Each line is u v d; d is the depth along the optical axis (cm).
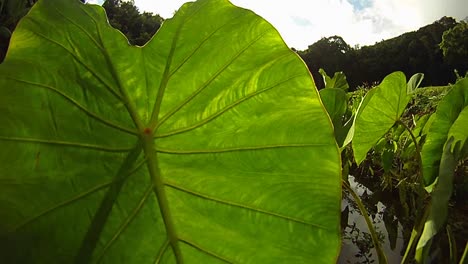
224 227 32
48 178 27
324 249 32
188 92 32
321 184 33
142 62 31
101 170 29
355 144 69
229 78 32
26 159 27
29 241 26
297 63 32
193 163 32
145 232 31
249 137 33
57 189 28
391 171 135
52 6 29
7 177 26
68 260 27
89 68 30
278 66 33
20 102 27
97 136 29
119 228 29
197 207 32
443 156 42
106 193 29
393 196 135
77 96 29
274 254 32
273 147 33
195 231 32
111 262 29
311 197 33
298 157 33
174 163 32
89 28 30
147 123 31
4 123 27
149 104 31
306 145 33
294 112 33
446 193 38
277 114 33
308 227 32
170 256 31
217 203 33
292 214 33
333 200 32
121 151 30
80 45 29
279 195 33
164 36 32
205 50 32
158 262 31
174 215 32
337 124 61
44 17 29
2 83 27
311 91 33
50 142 28
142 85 31
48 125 28
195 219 32
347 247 86
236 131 33
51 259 27
